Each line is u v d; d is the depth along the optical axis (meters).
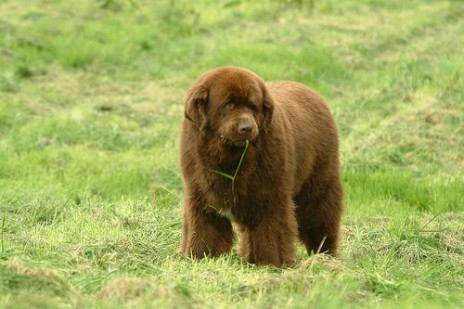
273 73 24.48
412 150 18.27
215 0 36.03
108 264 10.03
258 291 9.04
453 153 18.14
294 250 10.91
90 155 18.55
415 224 13.31
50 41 28.28
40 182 16.53
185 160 10.78
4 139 19.81
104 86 25.09
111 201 15.47
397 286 9.37
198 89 10.43
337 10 34.53
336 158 11.93
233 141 10.06
